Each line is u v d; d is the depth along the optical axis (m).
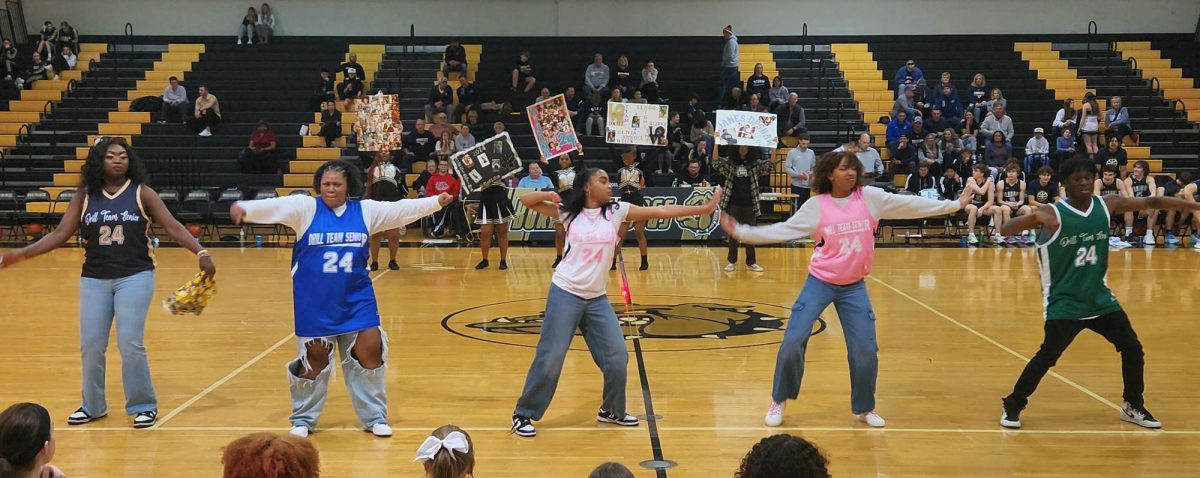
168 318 9.20
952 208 5.61
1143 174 16.16
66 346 7.93
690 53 22.91
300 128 20.61
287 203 5.33
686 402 6.20
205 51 23.06
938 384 6.71
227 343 8.05
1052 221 5.45
